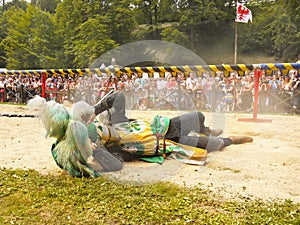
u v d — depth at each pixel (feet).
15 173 12.08
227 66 27.02
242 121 26.40
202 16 139.95
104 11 93.30
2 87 43.14
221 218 8.65
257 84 26.55
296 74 33.71
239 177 12.09
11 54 130.52
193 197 10.05
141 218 8.63
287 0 125.80
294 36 124.77
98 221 8.51
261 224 8.38
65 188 10.71
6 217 8.70
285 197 10.33
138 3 128.57
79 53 83.61
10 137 18.67
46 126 12.09
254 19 143.13
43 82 35.86
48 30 128.88
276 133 20.86
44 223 8.42
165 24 145.79
